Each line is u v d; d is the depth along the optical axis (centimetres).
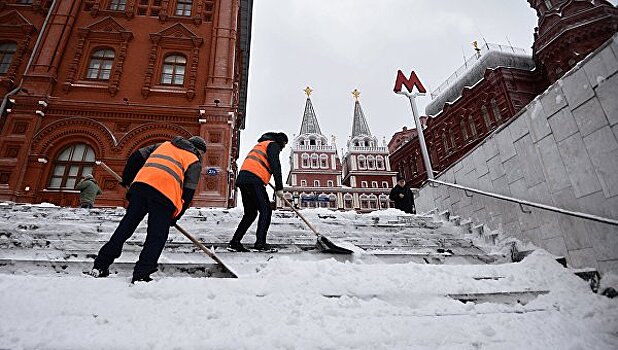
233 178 2095
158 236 280
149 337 190
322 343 199
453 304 270
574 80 369
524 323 246
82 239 417
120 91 1377
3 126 1237
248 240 462
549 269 342
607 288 309
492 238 486
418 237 524
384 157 4809
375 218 617
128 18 1545
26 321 197
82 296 227
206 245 416
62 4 1497
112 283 248
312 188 4441
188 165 315
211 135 1334
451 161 3378
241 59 2195
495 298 287
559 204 384
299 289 267
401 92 830
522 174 446
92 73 1416
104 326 199
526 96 2812
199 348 185
